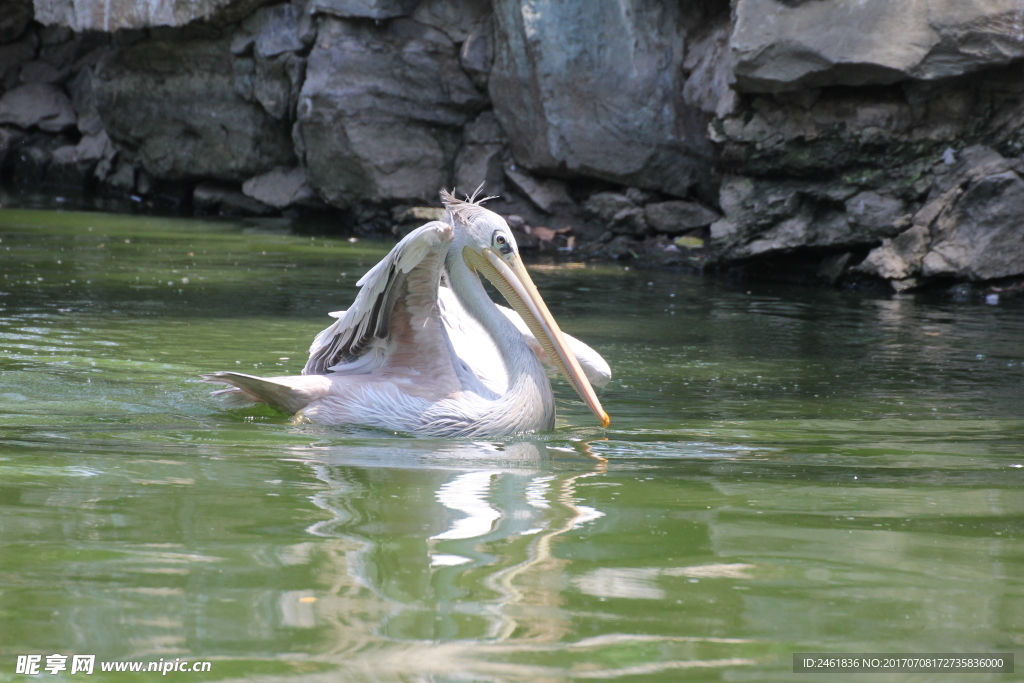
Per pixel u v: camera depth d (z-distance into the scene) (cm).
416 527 556
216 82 3105
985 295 2014
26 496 600
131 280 1800
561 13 2598
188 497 609
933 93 2128
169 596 445
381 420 896
